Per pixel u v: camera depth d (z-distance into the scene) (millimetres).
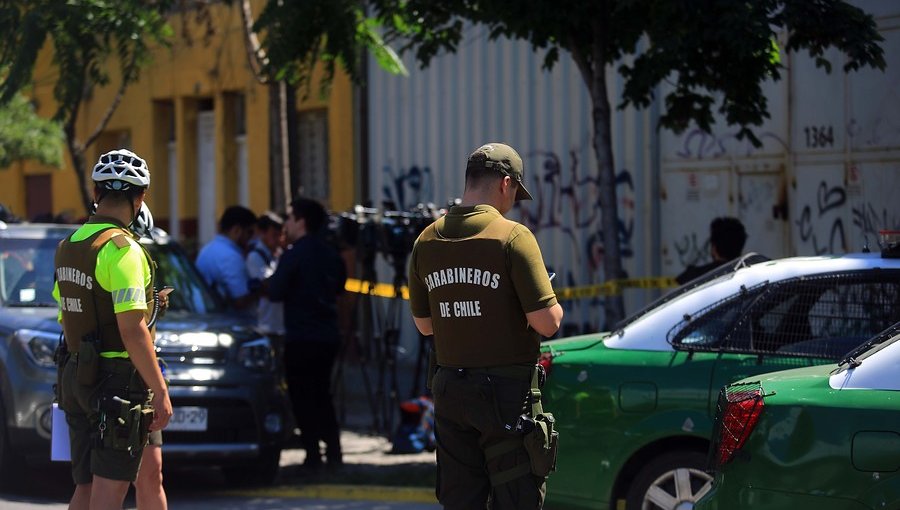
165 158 72312
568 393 24188
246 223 40062
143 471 21953
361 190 58625
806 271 23625
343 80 59000
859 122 40750
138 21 39500
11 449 30906
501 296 18156
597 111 33688
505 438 18250
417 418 38250
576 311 49531
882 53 29844
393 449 38000
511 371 18281
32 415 30250
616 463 23594
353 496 32188
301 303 34719
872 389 17703
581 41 33594
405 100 56406
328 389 35125
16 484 31859
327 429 35125
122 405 20453
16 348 30844
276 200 43031
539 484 18531
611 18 32375
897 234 23328
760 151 43438
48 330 31062
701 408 22984
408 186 56375
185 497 32656
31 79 38781
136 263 20750
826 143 41625
